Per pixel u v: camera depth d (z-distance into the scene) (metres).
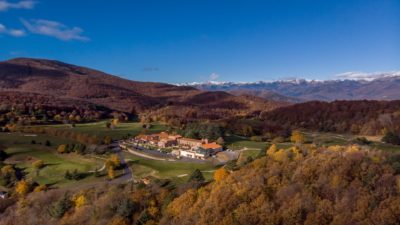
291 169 69.88
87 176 108.44
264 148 119.81
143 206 68.50
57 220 73.38
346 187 59.31
